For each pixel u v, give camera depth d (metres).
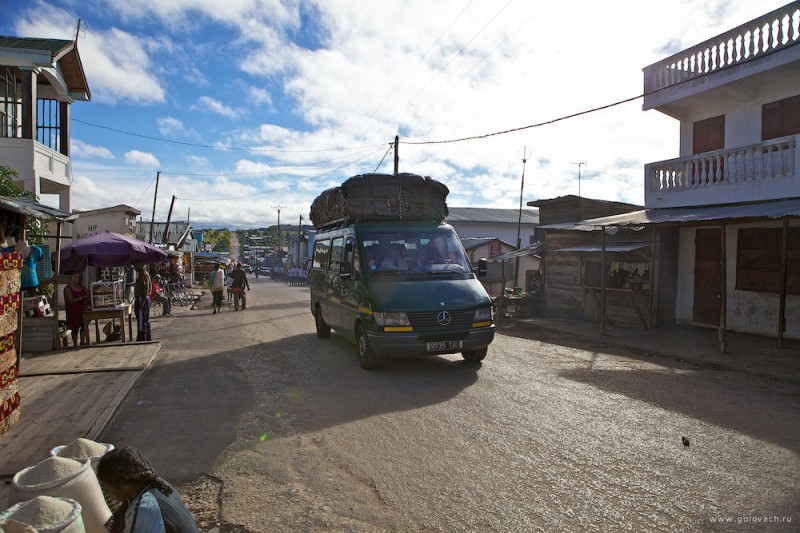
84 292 11.05
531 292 17.44
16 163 13.36
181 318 17.84
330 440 5.24
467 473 4.34
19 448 4.90
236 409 6.43
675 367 8.52
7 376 5.43
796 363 8.52
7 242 8.37
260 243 151.75
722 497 3.82
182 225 56.59
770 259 11.23
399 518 3.65
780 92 11.46
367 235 9.05
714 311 12.49
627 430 5.33
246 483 4.32
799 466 4.36
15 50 13.10
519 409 6.11
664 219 10.41
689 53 12.46
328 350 10.44
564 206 19.03
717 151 12.12
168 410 6.42
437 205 9.82
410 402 6.50
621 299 13.75
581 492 3.95
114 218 20.48
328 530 3.53
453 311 7.98
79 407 6.23
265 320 16.70
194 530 2.42
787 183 10.62
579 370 8.25
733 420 5.63
